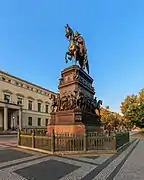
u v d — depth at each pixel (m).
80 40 22.00
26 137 17.00
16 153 13.80
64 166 9.49
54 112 19.36
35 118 71.06
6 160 11.09
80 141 13.81
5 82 59.38
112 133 15.46
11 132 51.75
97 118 21.78
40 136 15.09
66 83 19.69
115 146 14.55
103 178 7.38
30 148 15.90
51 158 11.69
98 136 14.29
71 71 19.67
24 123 65.31
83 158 11.75
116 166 9.55
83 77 20.62
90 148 13.87
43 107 76.38
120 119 83.31
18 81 64.88
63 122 18.03
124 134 21.08
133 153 14.34
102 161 10.84
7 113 56.19
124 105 61.34
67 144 13.77
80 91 18.70
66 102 18.62
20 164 9.97
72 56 20.91
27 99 68.19
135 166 9.58
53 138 13.64
